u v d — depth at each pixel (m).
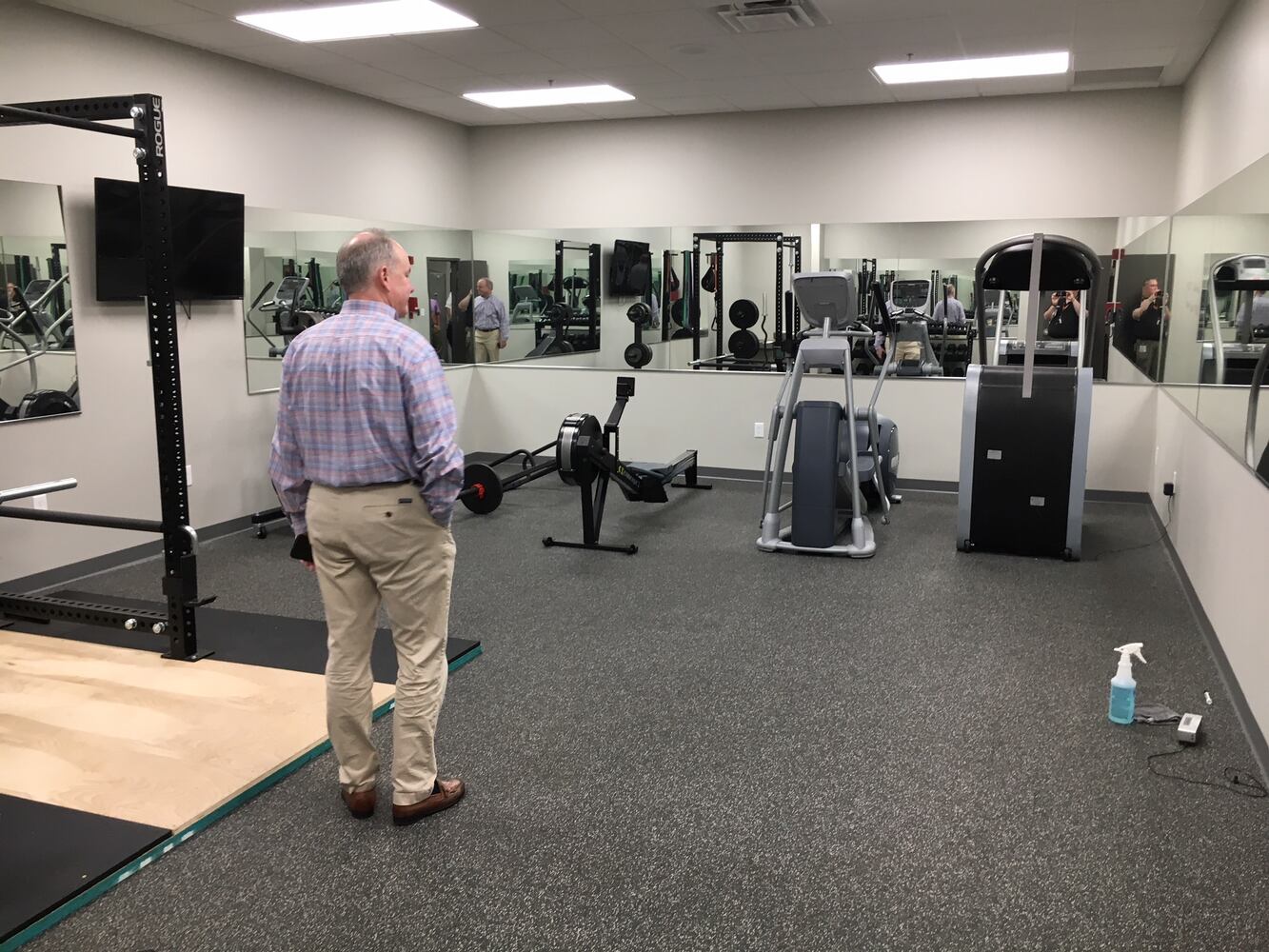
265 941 2.21
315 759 3.07
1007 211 7.25
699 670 3.85
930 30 5.35
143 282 5.26
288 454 2.57
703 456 8.04
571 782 2.96
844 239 7.65
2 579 4.79
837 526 6.27
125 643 3.98
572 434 5.54
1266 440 3.22
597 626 4.38
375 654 3.87
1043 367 5.48
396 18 5.15
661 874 2.47
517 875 2.47
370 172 7.33
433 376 2.43
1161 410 6.37
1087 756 3.11
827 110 7.56
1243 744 3.19
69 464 5.06
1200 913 2.29
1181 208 6.23
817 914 2.31
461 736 3.27
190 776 2.86
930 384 7.38
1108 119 6.93
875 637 4.23
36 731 3.14
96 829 2.57
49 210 4.88
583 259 8.29
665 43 5.64
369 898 2.37
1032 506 5.41
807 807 2.80
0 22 4.61
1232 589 3.68
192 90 5.73
